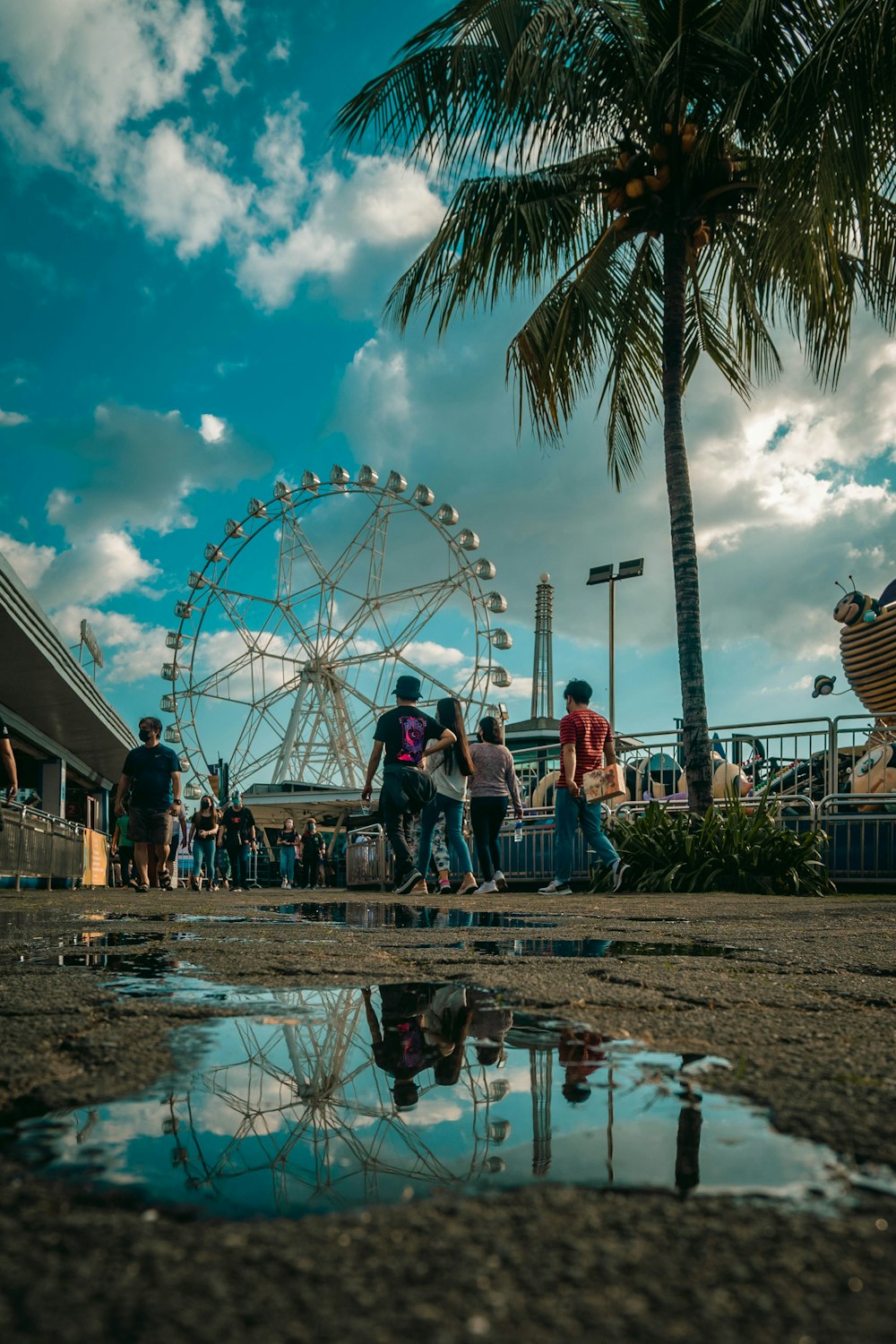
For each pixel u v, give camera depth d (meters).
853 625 11.11
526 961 2.56
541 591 56.19
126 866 18.72
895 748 9.04
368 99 9.33
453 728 8.56
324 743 40.59
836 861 9.03
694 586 9.48
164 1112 0.95
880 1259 0.59
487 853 9.04
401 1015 1.61
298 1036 1.40
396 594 41.00
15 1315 0.50
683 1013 1.64
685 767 9.31
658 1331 0.49
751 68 8.38
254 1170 0.75
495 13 9.02
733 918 4.71
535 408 10.77
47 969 2.33
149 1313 0.51
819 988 2.03
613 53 9.41
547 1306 0.52
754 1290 0.54
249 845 18.55
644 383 11.30
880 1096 1.03
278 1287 0.54
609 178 9.81
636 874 8.72
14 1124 0.91
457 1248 0.60
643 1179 0.74
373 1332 0.49
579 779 8.21
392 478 40.34
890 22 6.68
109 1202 0.68
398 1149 0.82
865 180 7.11
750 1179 0.74
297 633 41.84
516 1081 1.10
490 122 9.41
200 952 2.84
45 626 15.85
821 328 8.85
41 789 24.00
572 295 10.57
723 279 10.74
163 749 9.76
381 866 14.44
